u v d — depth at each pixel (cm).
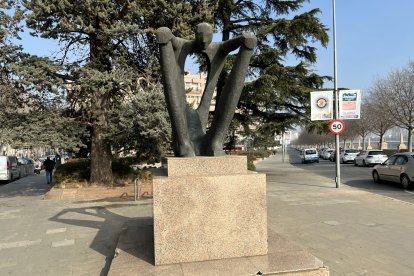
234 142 2041
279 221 762
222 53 499
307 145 10425
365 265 481
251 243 419
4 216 896
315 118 1376
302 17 1598
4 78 1146
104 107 1227
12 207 1034
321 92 1367
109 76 1076
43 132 1092
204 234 408
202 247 408
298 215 827
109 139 1205
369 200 1048
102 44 1211
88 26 1106
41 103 1170
